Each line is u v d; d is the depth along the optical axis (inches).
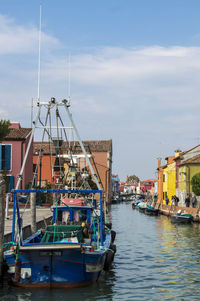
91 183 1878.7
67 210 735.1
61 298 522.3
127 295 550.0
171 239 1155.3
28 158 1924.2
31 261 543.8
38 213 1289.4
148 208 2429.9
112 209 3152.1
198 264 768.3
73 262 546.3
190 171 2199.8
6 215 1044.5
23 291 546.6
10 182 1739.7
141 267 741.3
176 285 608.1
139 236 1235.2
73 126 684.7
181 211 1817.2
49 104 672.4
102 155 3548.2
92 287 579.5
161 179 3201.3
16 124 2001.7
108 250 686.5
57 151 765.3
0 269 571.2
